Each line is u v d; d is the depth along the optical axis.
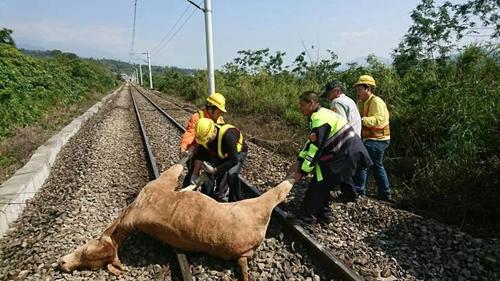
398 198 5.82
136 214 3.90
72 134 11.85
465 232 4.69
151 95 35.53
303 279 3.68
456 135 5.57
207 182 5.04
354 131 4.60
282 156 8.75
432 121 6.76
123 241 4.05
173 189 4.22
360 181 5.75
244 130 11.49
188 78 31.55
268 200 4.07
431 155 6.22
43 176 7.33
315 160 4.27
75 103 20.48
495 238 4.47
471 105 5.79
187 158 4.71
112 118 15.39
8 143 9.12
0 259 4.33
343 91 5.28
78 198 5.73
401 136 7.44
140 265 3.96
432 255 4.06
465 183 5.30
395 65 10.25
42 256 4.13
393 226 4.71
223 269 3.85
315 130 4.27
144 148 9.59
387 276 3.72
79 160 8.25
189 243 3.84
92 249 3.80
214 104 4.76
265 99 14.60
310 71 15.12
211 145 4.65
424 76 7.99
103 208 5.55
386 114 5.44
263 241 4.37
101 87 37.25
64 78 22.77
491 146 5.53
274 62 18.34
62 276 3.75
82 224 4.90
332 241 4.38
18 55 18.53
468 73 6.71
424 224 4.65
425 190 5.71
